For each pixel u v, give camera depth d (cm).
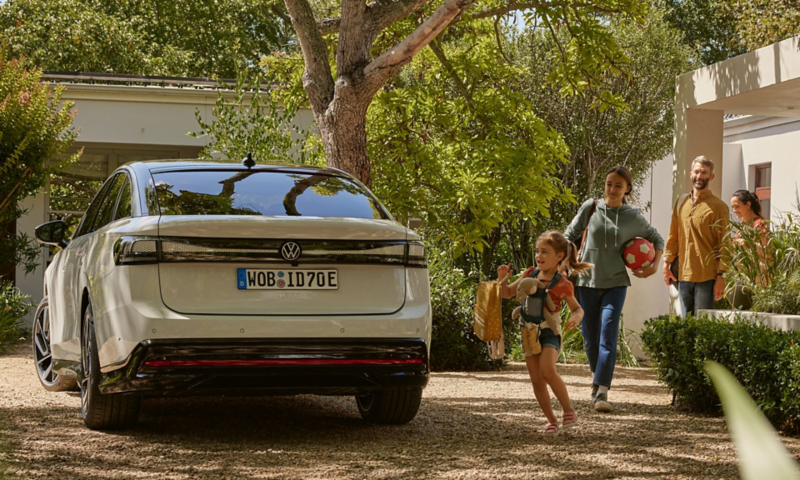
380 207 495
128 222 431
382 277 437
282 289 415
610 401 616
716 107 980
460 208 921
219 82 1309
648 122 1549
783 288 652
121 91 1269
